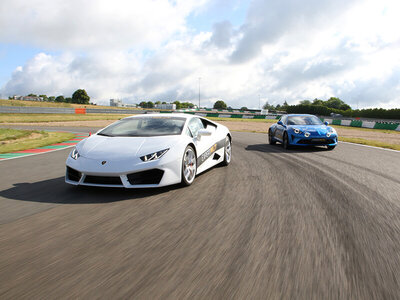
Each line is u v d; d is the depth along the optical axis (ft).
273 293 4.74
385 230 7.63
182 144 12.28
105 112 171.42
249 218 8.52
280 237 7.11
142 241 6.88
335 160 20.47
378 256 6.11
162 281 5.10
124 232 7.45
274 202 10.20
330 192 11.62
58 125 76.84
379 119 187.42
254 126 84.89
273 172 15.90
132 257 6.04
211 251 6.32
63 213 9.04
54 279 5.18
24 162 19.86
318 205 9.86
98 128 64.08
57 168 17.43
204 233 7.38
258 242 6.81
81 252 6.29
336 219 8.46
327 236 7.18
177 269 5.53
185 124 13.97
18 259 5.98
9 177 14.80
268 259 5.94
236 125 90.58
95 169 10.85
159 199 10.54
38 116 123.54
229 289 4.85
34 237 7.15
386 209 9.48
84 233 7.39
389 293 4.76
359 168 17.21
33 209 9.48
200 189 12.04
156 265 5.69
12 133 42.88
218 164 18.26
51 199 10.64
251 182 13.39
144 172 11.07
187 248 6.48
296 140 26.48
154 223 8.12
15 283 5.06
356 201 10.37
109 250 6.39
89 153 11.57
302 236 7.18
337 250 6.39
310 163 19.11
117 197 10.82
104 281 5.10
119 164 10.84
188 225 7.95
